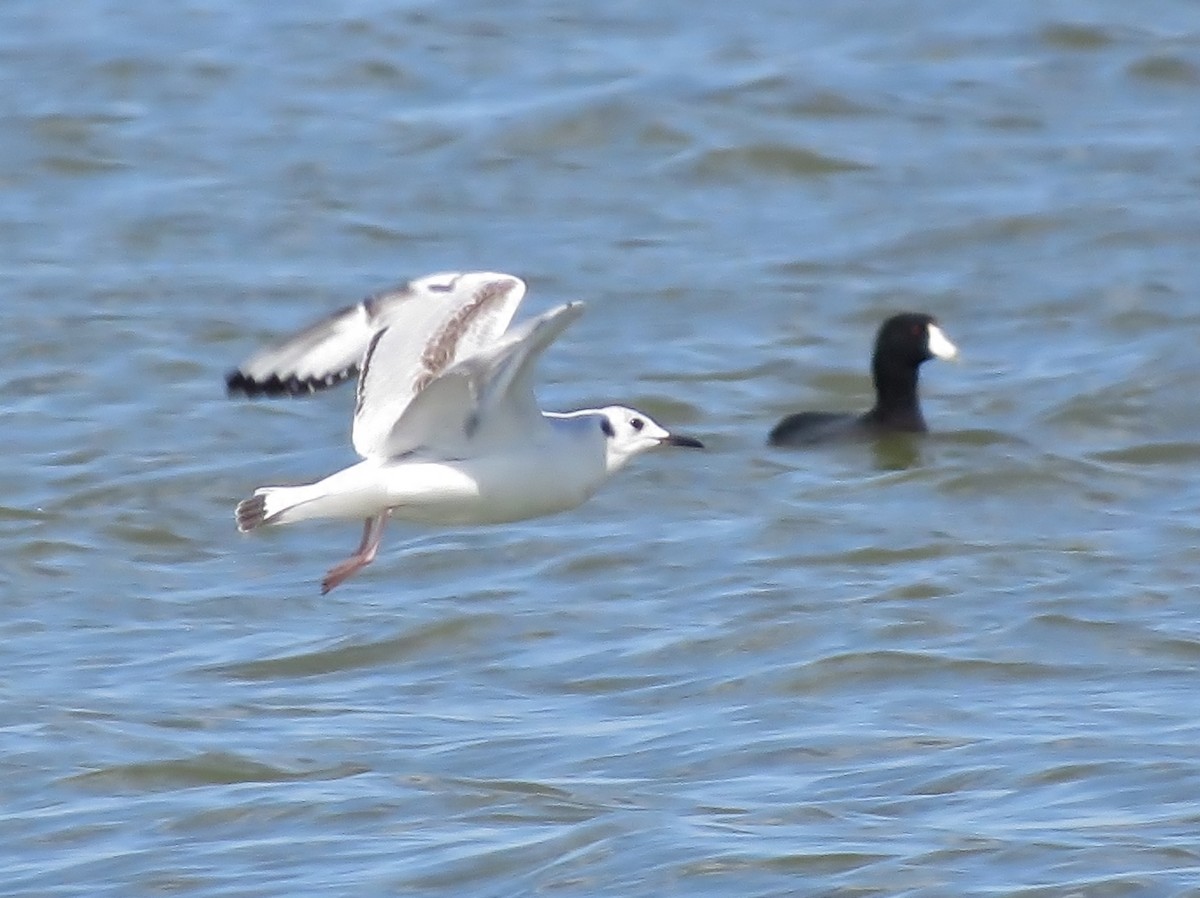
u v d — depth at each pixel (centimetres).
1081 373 2020
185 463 1864
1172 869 1123
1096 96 2716
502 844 1187
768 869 1138
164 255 2336
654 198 2472
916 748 1298
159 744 1347
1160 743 1288
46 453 1891
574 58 2811
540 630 1538
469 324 1045
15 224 2417
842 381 2045
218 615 1589
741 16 2934
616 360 2077
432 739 1350
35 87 2753
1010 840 1158
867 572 1623
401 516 1116
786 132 2600
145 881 1172
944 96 2705
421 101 2712
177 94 2739
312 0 3000
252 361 1078
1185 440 1872
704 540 1688
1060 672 1432
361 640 1529
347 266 2309
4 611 1606
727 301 2209
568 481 1127
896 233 2367
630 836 1184
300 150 2588
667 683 1440
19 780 1308
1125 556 1633
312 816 1239
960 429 1903
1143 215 2381
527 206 2455
